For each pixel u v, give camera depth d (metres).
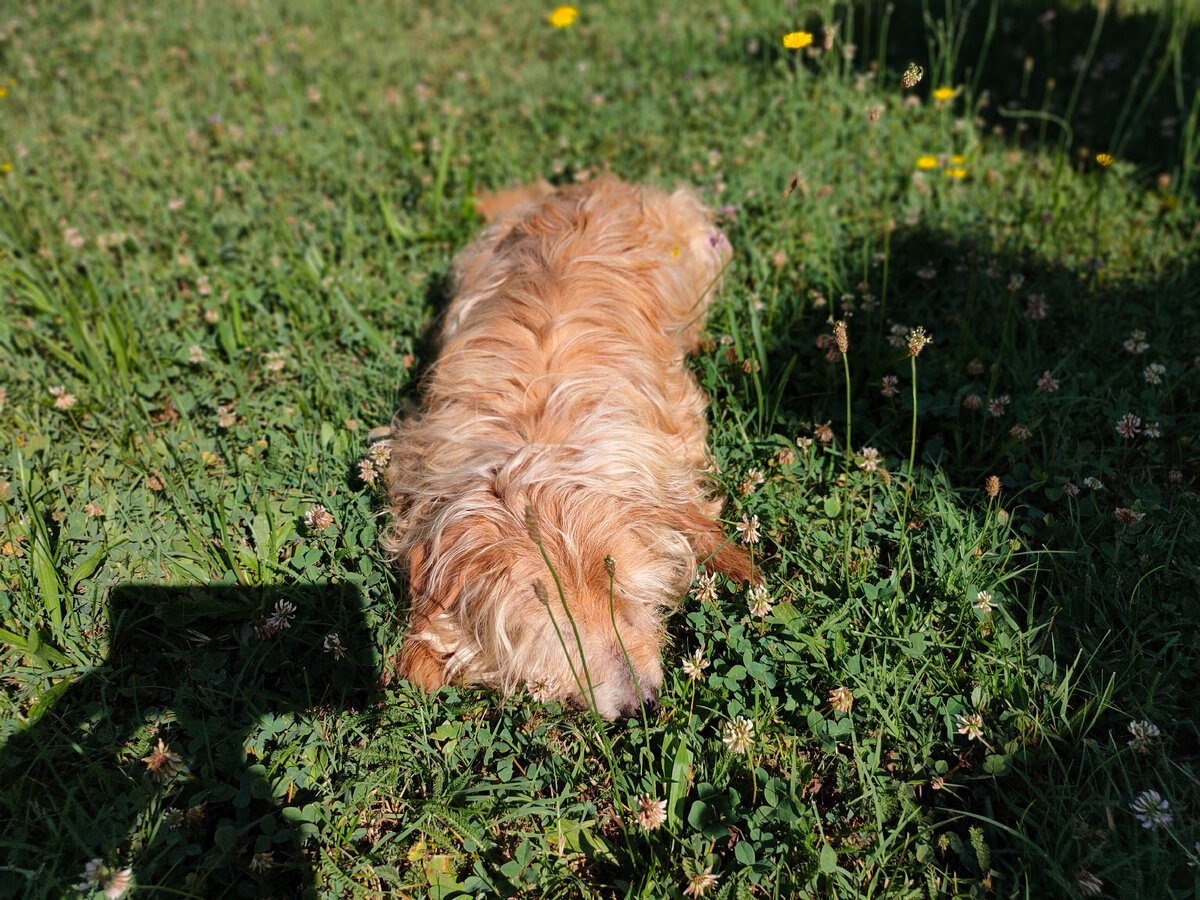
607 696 0.81
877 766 0.76
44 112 1.83
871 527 0.90
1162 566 0.81
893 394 0.99
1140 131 1.43
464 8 2.26
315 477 0.98
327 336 1.18
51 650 0.83
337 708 0.82
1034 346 1.05
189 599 0.86
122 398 1.05
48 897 0.71
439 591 0.84
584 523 0.82
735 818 0.73
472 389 0.94
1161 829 0.69
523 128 1.63
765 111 1.58
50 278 1.25
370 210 1.39
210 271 1.26
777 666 0.82
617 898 0.72
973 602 0.83
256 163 1.56
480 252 1.17
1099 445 0.97
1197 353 1.03
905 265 1.21
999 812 0.73
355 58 2.00
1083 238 1.21
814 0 1.87
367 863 0.73
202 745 0.78
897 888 0.70
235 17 2.31
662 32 1.95
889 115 1.53
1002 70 1.68
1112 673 0.78
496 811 0.76
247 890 0.71
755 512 0.94
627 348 0.98
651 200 1.21
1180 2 1.62
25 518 0.92
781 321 1.13
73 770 0.78
